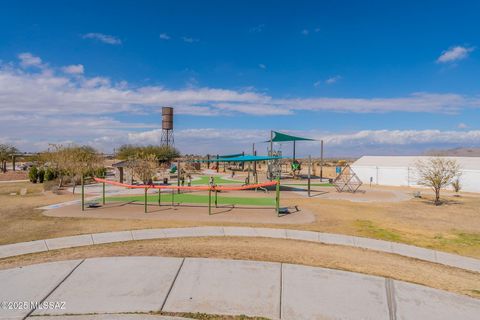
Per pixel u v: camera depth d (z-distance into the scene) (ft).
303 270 21.34
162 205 55.57
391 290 18.58
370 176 108.06
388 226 41.22
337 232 37.22
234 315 15.31
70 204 55.72
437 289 19.01
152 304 16.17
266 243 30.60
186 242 30.30
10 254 25.73
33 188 82.79
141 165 85.25
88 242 30.01
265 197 67.46
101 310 15.46
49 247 28.12
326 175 138.31
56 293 17.29
